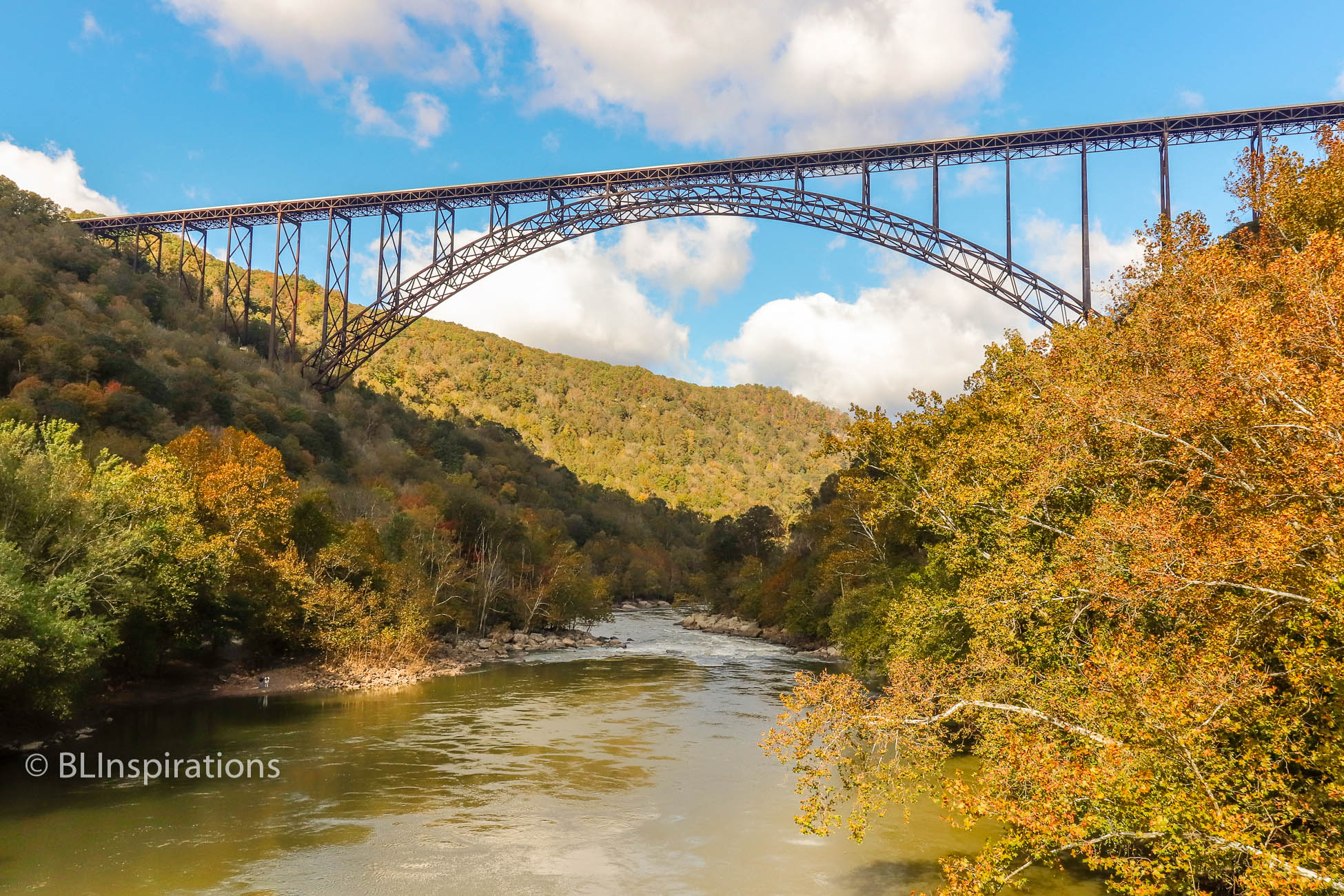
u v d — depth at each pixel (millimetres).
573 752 30172
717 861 19141
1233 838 10336
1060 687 14852
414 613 55312
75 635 26578
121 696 38562
